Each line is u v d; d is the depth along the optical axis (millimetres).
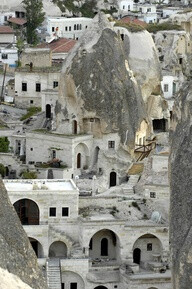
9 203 103625
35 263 100750
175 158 153500
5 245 98062
